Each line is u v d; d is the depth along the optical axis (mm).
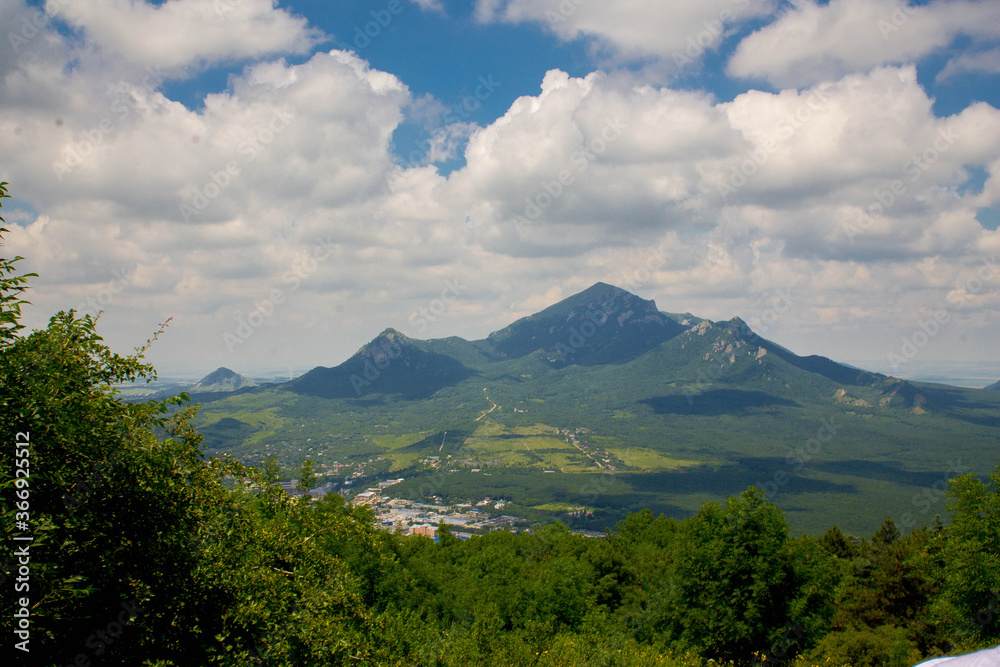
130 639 9531
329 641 11219
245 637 10625
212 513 10930
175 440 11273
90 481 9016
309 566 12609
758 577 29078
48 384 8484
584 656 27891
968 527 26828
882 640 31656
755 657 29516
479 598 34812
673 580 34344
